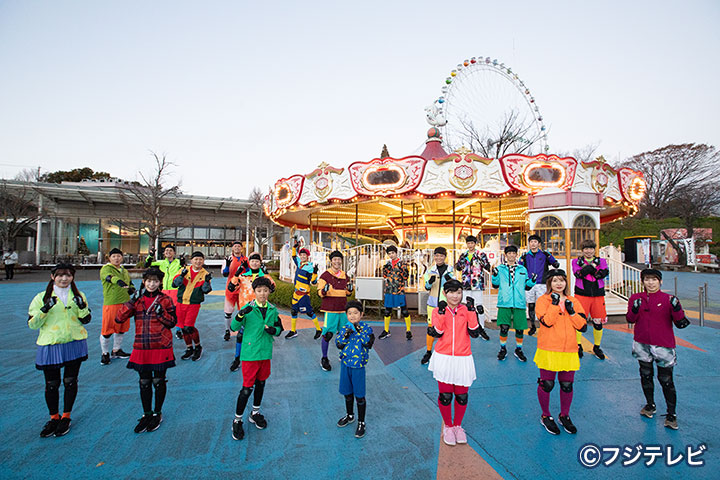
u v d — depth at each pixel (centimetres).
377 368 545
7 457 302
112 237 3178
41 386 461
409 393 451
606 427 362
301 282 729
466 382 328
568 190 907
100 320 912
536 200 951
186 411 395
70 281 356
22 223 2545
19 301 1173
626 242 3491
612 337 727
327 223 1875
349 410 366
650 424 368
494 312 907
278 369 540
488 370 531
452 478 280
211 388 461
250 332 354
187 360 580
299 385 476
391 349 644
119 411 392
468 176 904
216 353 620
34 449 315
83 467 290
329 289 552
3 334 738
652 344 373
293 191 1105
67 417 348
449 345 340
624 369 538
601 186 943
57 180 4072
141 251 3262
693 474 285
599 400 427
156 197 2558
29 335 730
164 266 645
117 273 567
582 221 918
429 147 1243
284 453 314
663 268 3030
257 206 3328
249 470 289
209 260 3378
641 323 384
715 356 612
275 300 1166
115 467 291
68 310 351
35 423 362
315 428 360
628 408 405
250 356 347
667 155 4066
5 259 1955
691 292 1559
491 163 912
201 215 3431
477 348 651
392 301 716
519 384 476
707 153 3872
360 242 2383
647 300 384
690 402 423
